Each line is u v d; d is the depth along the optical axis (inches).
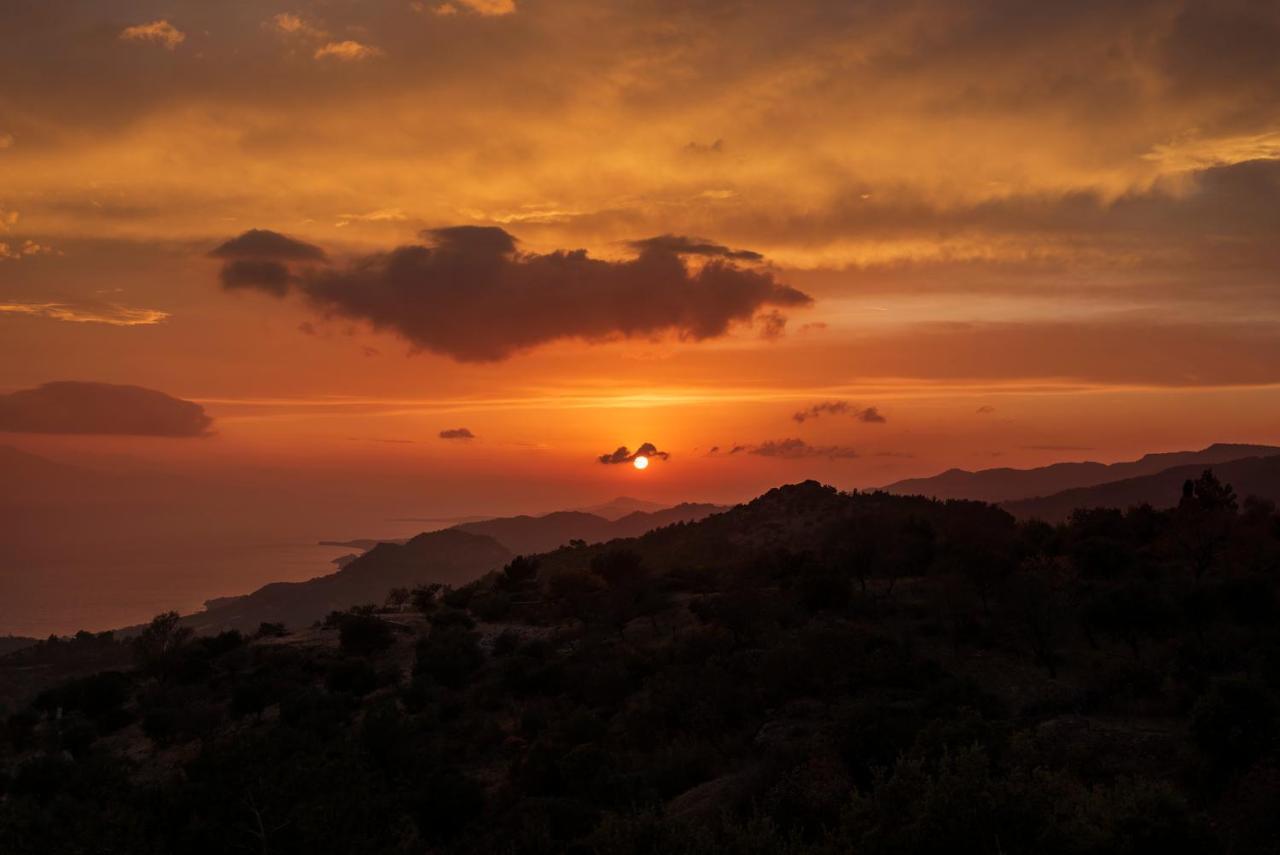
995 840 578.9
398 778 1235.2
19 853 745.6
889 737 884.0
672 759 1159.6
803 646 1412.4
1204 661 1203.2
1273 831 676.7
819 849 636.1
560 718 1545.3
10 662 3791.8
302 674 2174.0
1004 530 2596.0
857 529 3125.0
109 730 2012.8
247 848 783.7
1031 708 1142.3
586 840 765.9
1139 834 564.7
